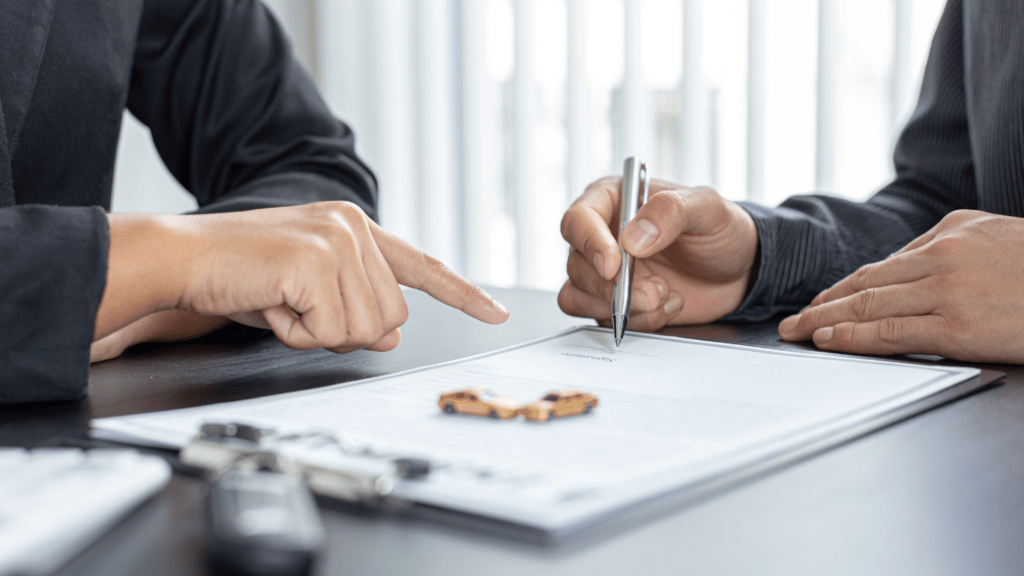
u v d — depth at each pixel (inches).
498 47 83.6
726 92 69.2
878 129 62.6
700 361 18.4
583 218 24.6
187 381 18.1
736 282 27.4
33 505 7.7
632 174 25.8
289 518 7.3
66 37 31.6
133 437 11.6
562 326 26.4
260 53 38.1
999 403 15.2
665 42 72.1
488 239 85.7
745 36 67.9
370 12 92.2
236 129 36.7
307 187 31.6
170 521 8.7
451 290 21.2
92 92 32.6
